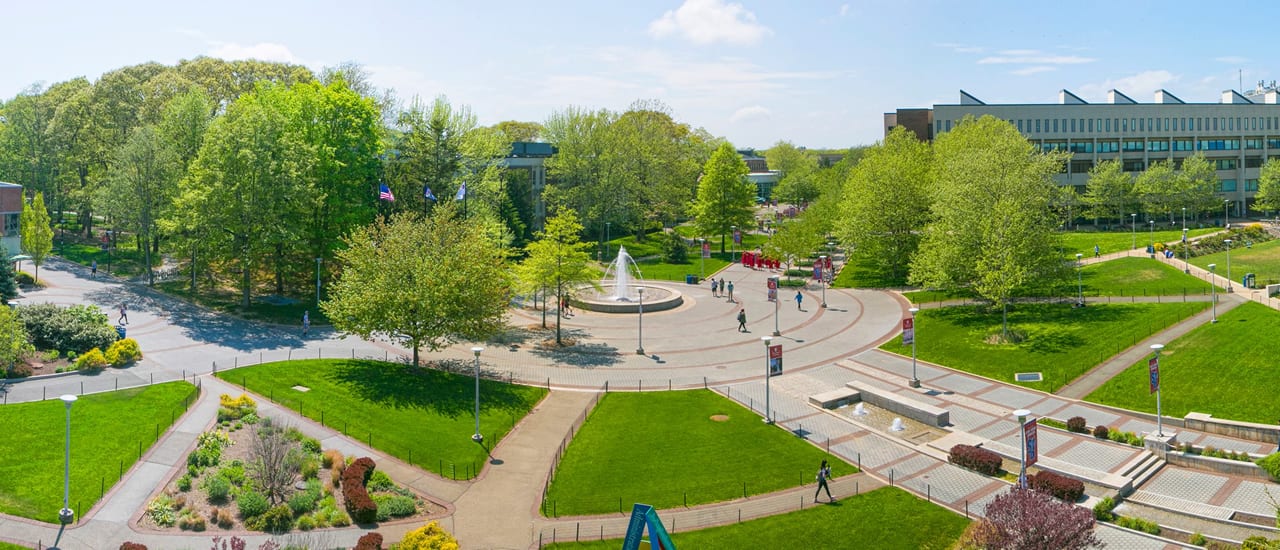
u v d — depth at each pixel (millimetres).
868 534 37625
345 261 72438
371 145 89750
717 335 76125
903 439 49750
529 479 43594
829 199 127188
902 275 104188
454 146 95625
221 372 57344
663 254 124188
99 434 45312
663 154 143750
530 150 151875
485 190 100188
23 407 48406
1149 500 41656
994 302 76625
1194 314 72812
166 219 85438
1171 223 144500
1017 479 43688
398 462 44906
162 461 42906
